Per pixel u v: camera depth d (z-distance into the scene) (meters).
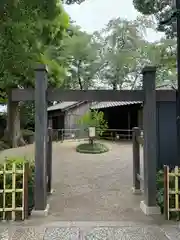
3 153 9.19
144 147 3.46
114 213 3.36
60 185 5.03
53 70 7.82
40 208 3.24
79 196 4.24
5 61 5.60
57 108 17.17
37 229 2.73
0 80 6.59
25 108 15.27
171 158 5.20
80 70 16.41
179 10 3.54
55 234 2.59
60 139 15.62
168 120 5.26
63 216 3.23
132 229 2.72
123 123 15.66
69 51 12.91
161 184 3.77
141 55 15.03
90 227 2.79
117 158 8.54
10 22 4.95
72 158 8.61
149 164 3.33
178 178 3.30
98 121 11.89
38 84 3.34
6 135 11.61
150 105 3.38
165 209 3.06
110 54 16.11
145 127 3.41
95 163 7.63
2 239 2.47
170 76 13.77
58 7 5.54
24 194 3.08
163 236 2.53
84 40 14.34
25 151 9.68
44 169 3.28
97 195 4.30
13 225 2.85
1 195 3.31
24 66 5.95
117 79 18.20
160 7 5.93
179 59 3.66
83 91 3.48
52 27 5.96
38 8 5.02
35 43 5.73
